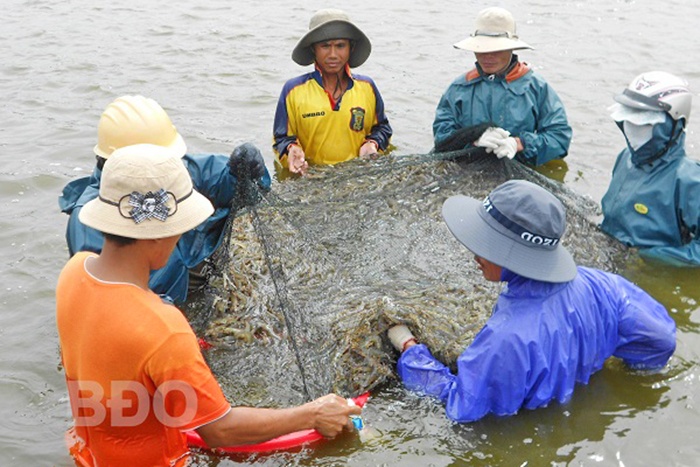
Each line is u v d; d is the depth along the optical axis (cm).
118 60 961
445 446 398
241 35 1059
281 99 684
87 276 314
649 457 388
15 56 975
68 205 486
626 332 423
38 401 433
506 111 652
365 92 687
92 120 795
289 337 443
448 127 674
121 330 305
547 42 1032
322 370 434
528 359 386
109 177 301
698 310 500
